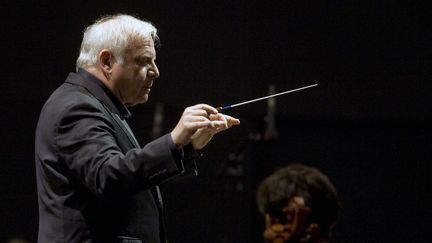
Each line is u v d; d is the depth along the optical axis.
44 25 9.69
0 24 9.59
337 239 11.16
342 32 10.61
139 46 4.16
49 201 3.86
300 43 10.58
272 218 3.74
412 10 10.55
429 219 11.07
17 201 9.88
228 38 10.36
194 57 10.25
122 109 4.20
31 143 9.86
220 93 10.36
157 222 4.04
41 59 9.70
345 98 10.75
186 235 10.65
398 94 10.73
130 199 3.88
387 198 11.13
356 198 11.16
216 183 10.63
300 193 3.70
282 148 11.00
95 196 3.78
